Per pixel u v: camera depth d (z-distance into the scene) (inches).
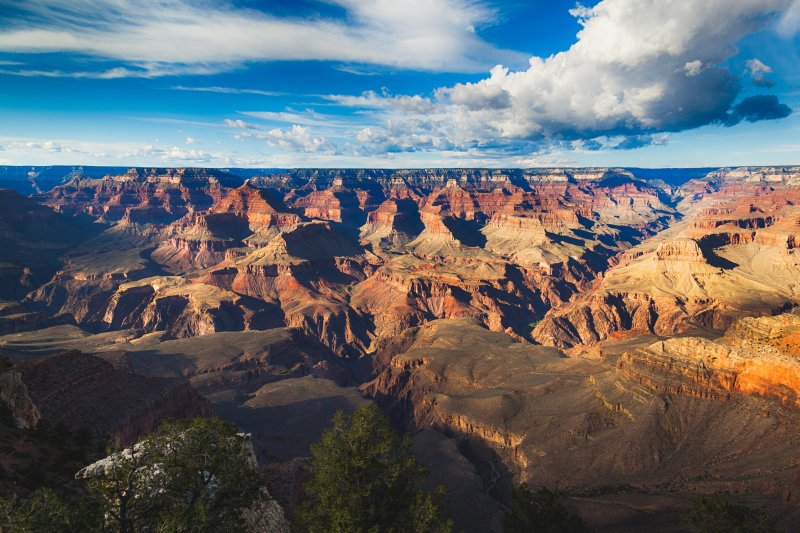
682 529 2849.4
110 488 1259.2
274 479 2664.9
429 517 1615.4
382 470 1734.7
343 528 1517.0
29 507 1108.5
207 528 1272.1
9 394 2436.0
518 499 2544.3
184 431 1434.5
